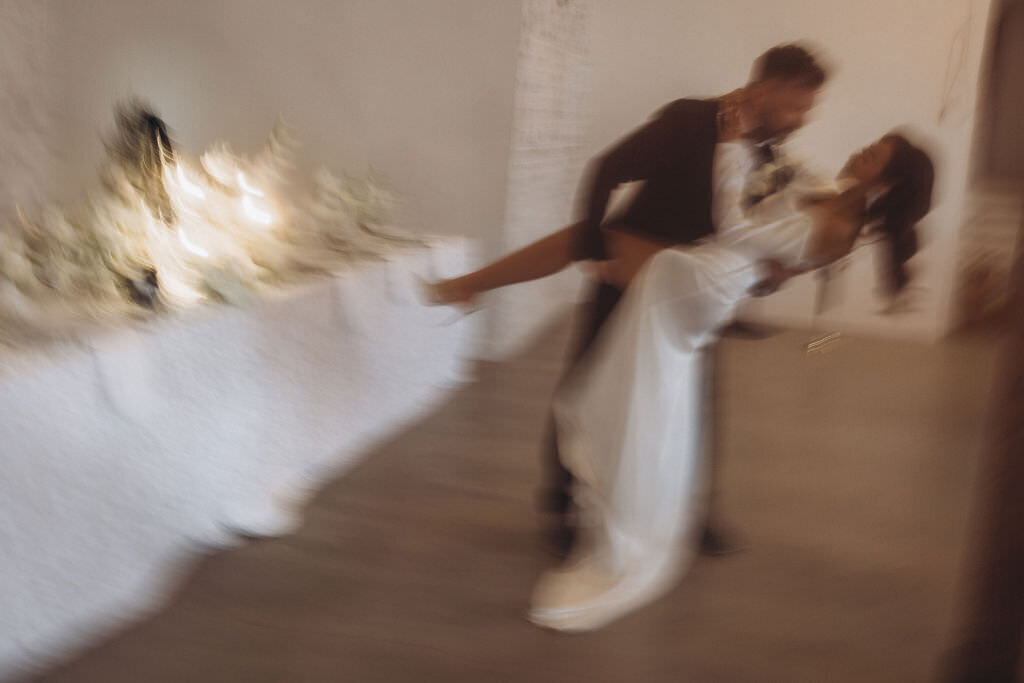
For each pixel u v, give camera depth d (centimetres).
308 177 489
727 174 239
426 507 300
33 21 488
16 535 191
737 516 309
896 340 601
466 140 469
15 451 187
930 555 287
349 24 471
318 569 255
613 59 617
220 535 260
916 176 223
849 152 592
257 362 270
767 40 594
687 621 239
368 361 344
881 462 371
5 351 195
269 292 283
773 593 257
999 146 568
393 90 473
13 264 221
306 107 484
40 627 201
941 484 350
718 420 269
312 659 213
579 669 216
